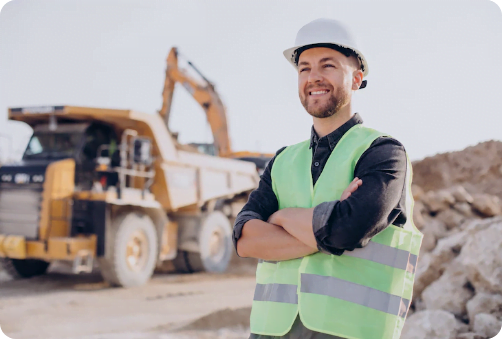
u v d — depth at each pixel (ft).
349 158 6.15
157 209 32.86
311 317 5.76
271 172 7.05
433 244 22.13
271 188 7.05
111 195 29.25
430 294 15.25
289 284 6.16
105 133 31.94
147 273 31.09
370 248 5.90
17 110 30.73
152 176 32.37
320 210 5.87
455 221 24.32
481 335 12.79
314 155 6.53
